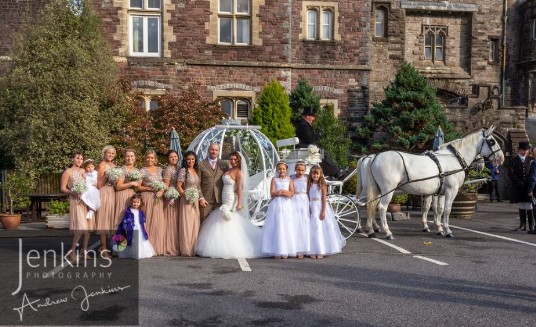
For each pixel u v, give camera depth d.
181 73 19.31
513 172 13.19
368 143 21.39
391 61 24.55
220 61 19.58
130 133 16.31
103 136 15.98
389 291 7.05
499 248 10.46
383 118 21.19
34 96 15.67
